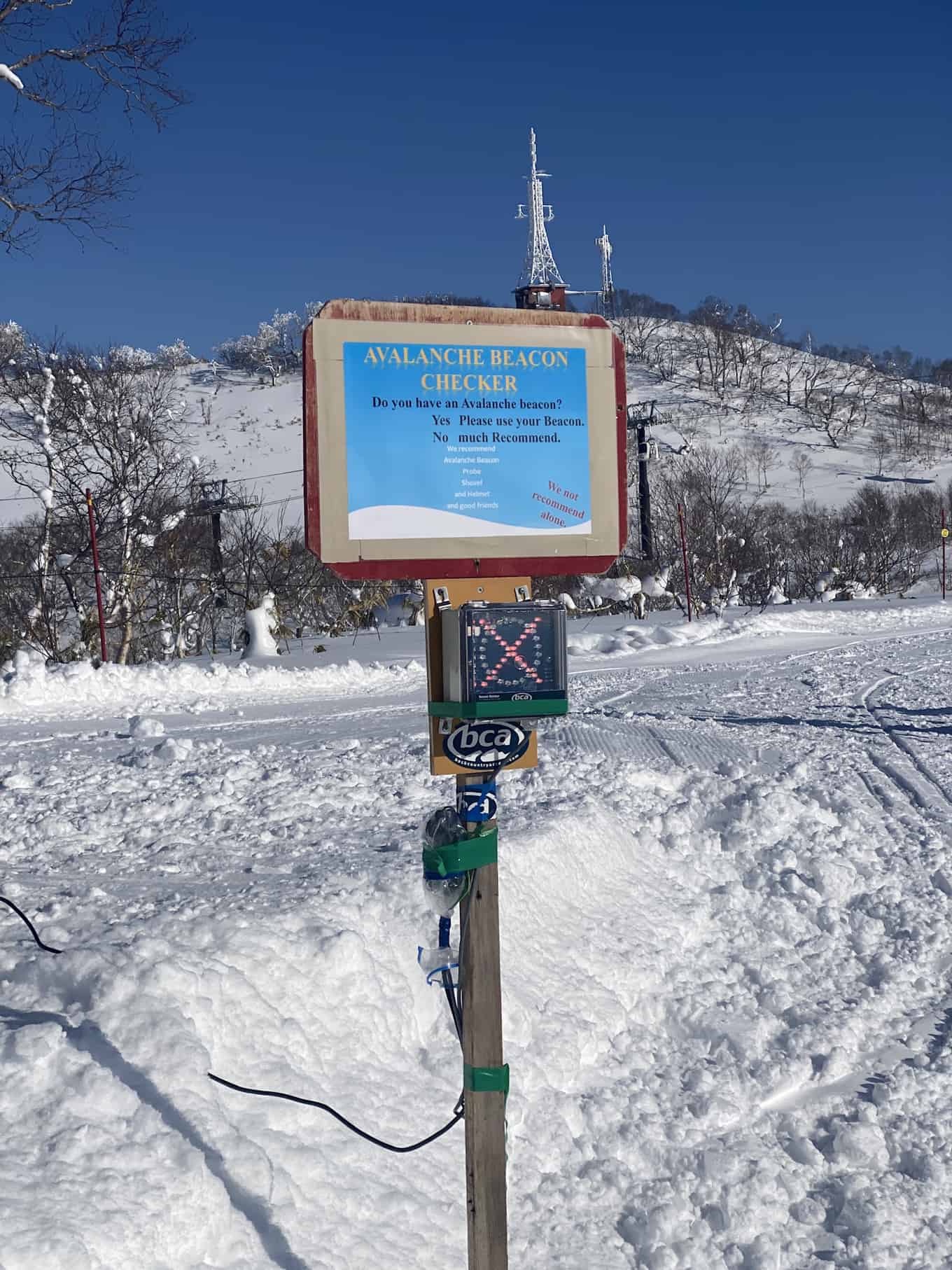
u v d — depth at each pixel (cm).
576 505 293
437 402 281
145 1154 287
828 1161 427
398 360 277
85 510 2567
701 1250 371
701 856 731
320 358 272
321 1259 306
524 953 501
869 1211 389
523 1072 432
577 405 293
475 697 262
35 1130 285
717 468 8538
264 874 538
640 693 1684
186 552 2983
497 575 287
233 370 14200
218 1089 328
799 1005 551
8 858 589
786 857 720
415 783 806
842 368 16625
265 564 3378
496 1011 272
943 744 1162
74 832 655
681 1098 459
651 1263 363
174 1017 334
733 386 15012
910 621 3092
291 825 670
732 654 2381
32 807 739
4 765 984
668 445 11312
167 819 697
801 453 11638
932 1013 556
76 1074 302
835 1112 460
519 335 288
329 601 3406
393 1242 329
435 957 291
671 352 16612
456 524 282
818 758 1069
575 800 738
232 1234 290
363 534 275
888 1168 426
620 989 530
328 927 422
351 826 672
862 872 724
